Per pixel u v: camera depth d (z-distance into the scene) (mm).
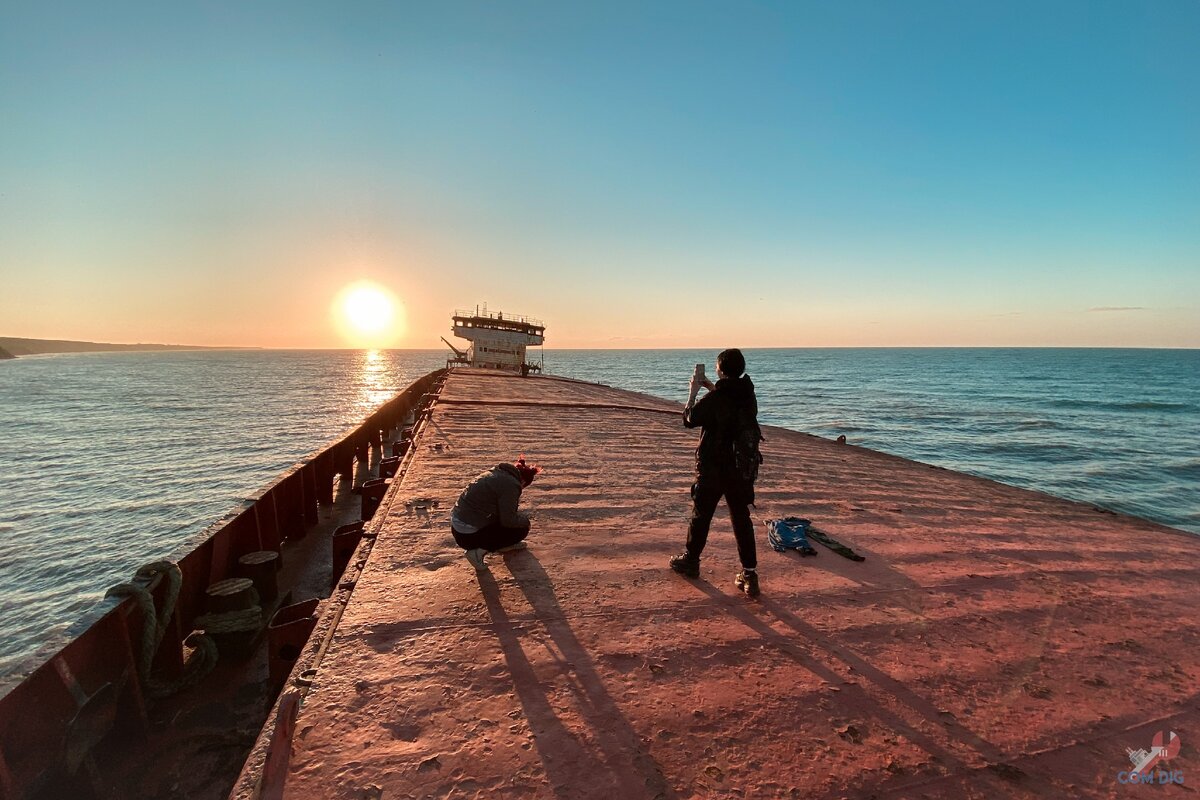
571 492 6543
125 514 14969
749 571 3791
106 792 3195
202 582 4938
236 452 24078
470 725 2408
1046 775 2289
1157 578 4906
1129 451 26562
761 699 2703
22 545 12617
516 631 3230
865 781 2195
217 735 3643
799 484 7766
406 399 25688
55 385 66812
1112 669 3178
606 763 2221
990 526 6316
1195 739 2572
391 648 2998
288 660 3846
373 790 2014
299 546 7855
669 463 8656
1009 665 3160
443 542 4645
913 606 3873
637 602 3684
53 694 3006
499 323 43469
